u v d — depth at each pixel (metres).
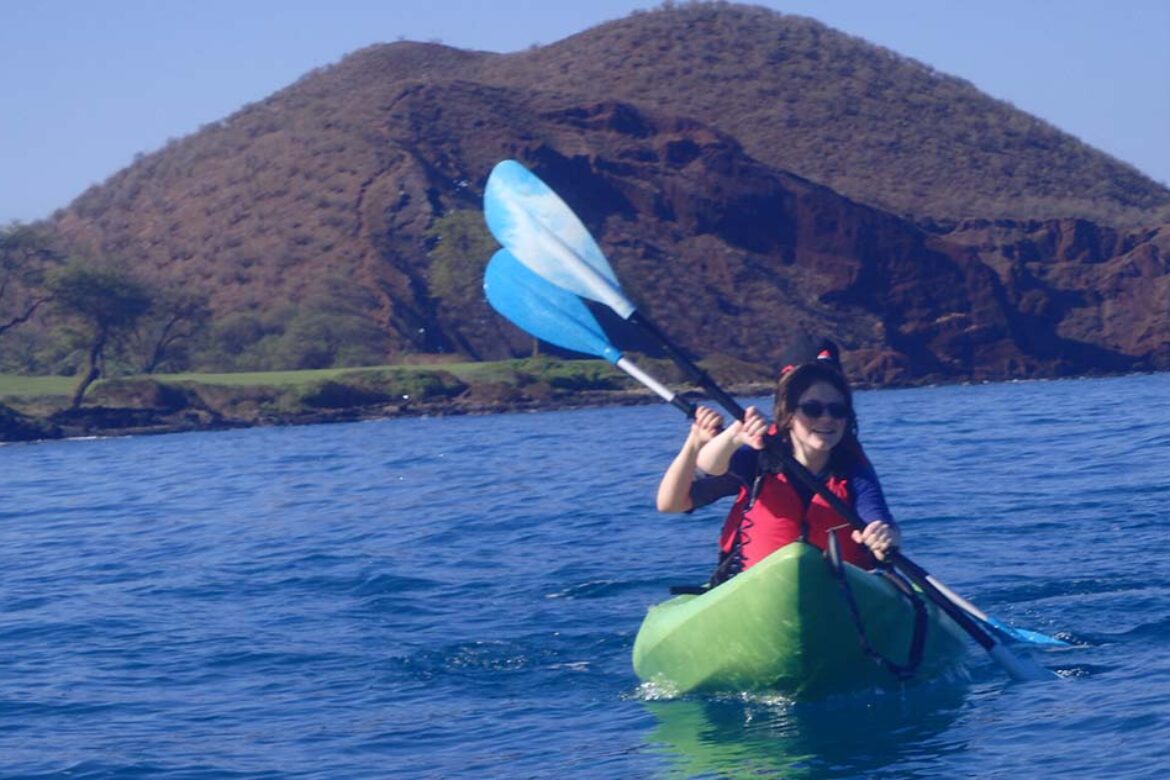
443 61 126.12
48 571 11.06
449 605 8.31
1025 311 84.00
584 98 101.50
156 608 8.73
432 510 14.49
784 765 4.74
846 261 82.62
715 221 84.19
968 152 110.88
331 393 58.81
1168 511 10.58
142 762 5.10
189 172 97.00
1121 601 7.23
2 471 30.39
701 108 112.81
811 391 5.45
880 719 5.28
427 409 59.16
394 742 5.28
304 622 7.96
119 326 60.34
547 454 24.16
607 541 10.88
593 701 5.82
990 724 5.10
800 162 107.00
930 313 81.69
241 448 35.28
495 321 75.38
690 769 4.75
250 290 81.50
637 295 77.06
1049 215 103.25
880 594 5.58
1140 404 32.53
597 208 84.62
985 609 7.28
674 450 23.11
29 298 76.50
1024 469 15.12
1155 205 111.50
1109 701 5.27
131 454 35.94
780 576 5.40
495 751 5.09
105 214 96.31
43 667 6.95
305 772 4.91
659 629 5.98
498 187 6.87
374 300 77.38
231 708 5.95
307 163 90.50
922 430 25.38
